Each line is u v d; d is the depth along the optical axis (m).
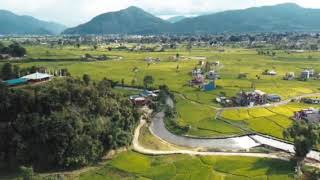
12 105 160.50
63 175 144.12
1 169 150.00
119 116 178.25
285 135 163.62
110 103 180.50
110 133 166.75
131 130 185.50
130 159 159.00
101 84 194.38
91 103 172.25
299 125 157.12
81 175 146.88
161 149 169.12
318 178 135.38
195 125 198.38
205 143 176.25
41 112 158.88
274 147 167.12
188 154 161.50
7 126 155.12
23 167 133.62
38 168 149.50
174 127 196.50
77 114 161.88
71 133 153.75
